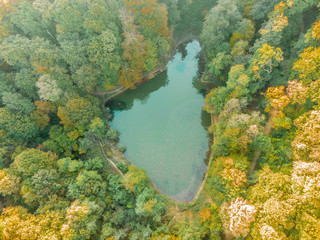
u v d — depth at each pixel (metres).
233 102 41.22
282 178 28.98
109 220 39.50
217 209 36.00
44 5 48.62
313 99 31.38
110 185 44.66
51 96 48.22
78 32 53.44
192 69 68.69
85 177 41.12
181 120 58.22
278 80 42.84
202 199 43.25
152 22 56.44
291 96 34.56
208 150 51.53
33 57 48.78
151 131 57.59
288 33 44.91
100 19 50.44
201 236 35.78
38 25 51.78
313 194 23.91
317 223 22.81
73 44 51.88
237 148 38.81
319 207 23.83
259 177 32.16
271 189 28.91
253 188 31.42
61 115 48.81
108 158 51.41
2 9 47.97
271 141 38.94
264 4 48.62
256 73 41.50
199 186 46.72
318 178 24.30
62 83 52.50
